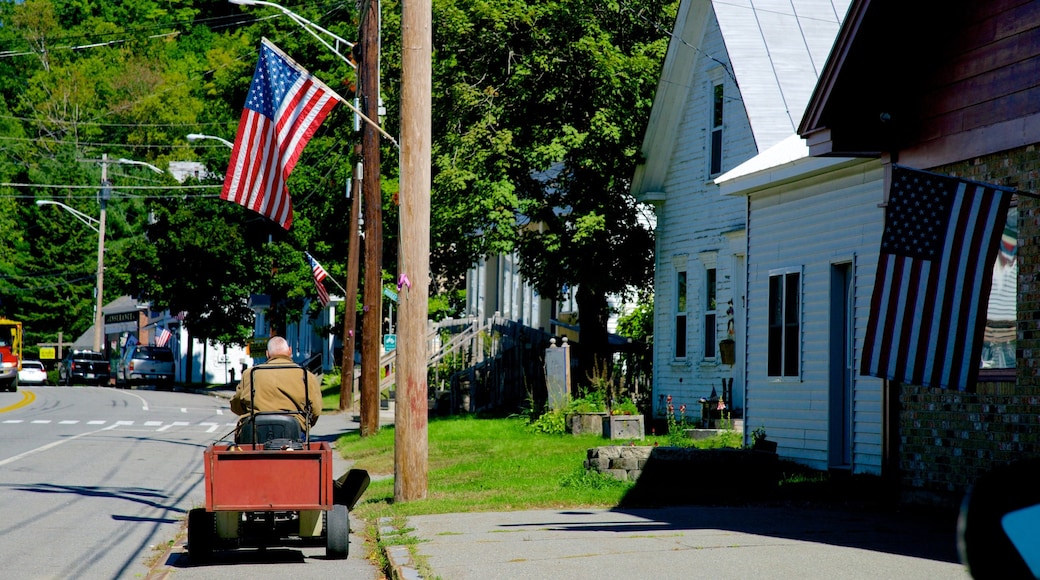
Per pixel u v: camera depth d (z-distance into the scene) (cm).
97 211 14150
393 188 6950
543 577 1500
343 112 7981
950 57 2130
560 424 3866
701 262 4259
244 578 1683
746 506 2306
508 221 4559
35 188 13975
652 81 4691
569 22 4650
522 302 6550
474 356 5400
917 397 2230
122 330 14962
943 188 1838
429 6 2402
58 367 13200
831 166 2777
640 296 5172
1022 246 1952
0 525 2192
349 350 5891
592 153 4588
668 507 2306
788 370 3058
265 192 2700
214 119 13688
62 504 2506
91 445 3994
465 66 4859
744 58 3850
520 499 2370
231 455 1773
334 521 1859
